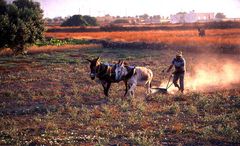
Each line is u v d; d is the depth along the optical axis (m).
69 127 13.69
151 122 14.19
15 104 18.03
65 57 41.94
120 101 17.59
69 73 28.80
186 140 11.95
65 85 23.56
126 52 47.41
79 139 12.02
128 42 55.81
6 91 20.97
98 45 58.16
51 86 23.11
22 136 12.55
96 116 15.27
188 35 65.75
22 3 50.28
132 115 15.02
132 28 101.12
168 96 18.92
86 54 45.47
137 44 53.81
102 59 38.31
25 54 46.78
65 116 15.45
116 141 11.85
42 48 52.62
